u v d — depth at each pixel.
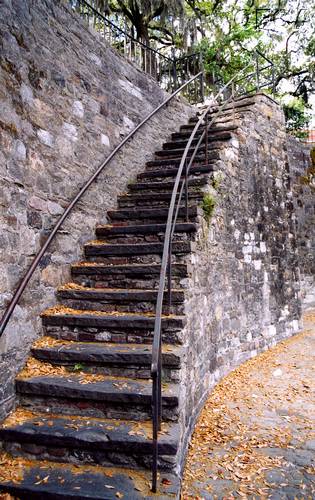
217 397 4.25
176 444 2.42
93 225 4.62
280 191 7.20
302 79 12.76
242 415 3.78
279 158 7.30
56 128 4.03
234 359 5.33
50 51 4.02
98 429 2.60
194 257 3.86
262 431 3.44
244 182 6.03
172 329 3.13
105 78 5.18
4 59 3.22
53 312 3.56
